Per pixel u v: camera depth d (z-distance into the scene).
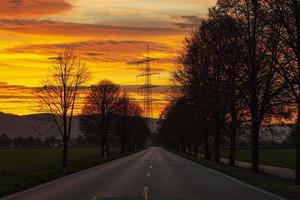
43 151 116.12
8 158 73.25
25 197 17.92
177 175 31.06
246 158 81.88
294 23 24.00
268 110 34.38
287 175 36.78
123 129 101.88
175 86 58.56
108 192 19.64
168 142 181.25
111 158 66.69
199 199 16.97
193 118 65.06
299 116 24.66
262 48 31.98
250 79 32.78
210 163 47.94
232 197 17.69
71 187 22.23
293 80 25.28
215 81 47.03
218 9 33.75
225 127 53.88
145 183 24.41
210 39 44.47
